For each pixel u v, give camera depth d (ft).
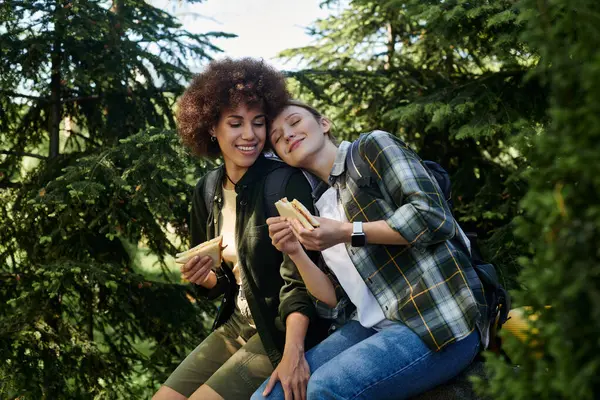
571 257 3.84
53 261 12.66
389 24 16.35
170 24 14.29
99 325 14.30
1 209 13.35
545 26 4.18
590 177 3.70
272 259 7.72
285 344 7.25
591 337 3.85
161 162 11.34
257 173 7.97
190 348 13.94
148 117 13.98
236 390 7.85
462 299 6.75
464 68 15.76
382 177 7.12
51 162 13.28
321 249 6.86
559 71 4.07
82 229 13.10
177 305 13.85
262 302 7.72
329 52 17.26
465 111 13.00
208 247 7.89
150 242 14.06
